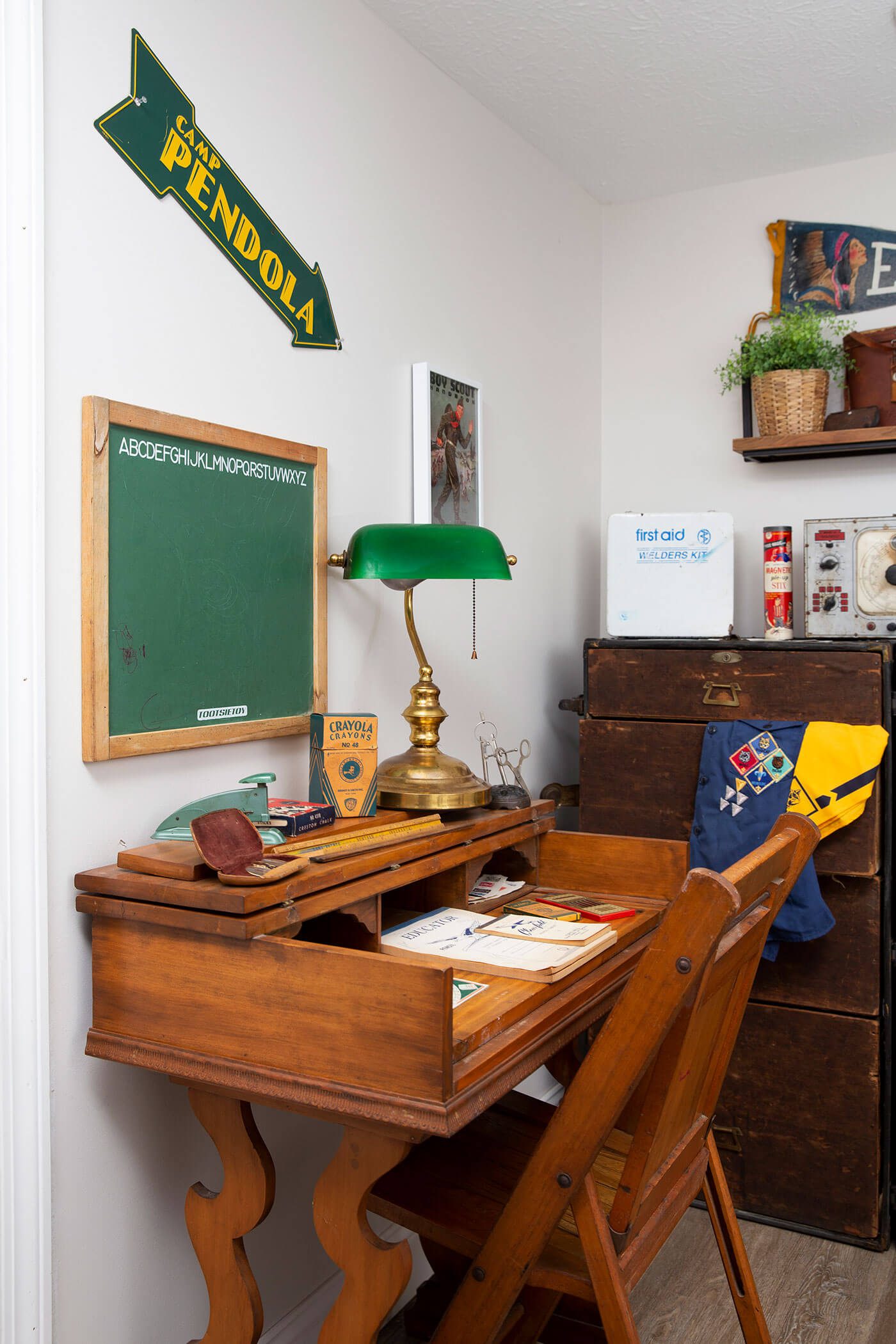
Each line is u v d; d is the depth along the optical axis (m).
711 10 2.10
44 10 1.35
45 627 1.35
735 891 1.23
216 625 1.65
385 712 2.13
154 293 1.54
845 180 2.85
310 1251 1.90
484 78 2.37
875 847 2.29
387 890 1.50
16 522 1.31
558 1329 1.81
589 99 2.48
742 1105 2.45
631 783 2.58
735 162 2.85
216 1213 1.44
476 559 1.63
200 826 1.32
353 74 2.01
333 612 1.96
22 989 1.32
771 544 2.62
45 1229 1.35
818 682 2.37
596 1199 1.35
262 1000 1.24
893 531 2.46
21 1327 1.33
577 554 3.04
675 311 3.08
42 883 1.34
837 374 2.84
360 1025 1.17
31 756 1.33
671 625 2.63
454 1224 1.48
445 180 2.33
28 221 1.31
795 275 2.91
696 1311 2.09
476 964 1.52
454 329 2.38
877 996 2.31
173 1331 1.58
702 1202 2.54
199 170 1.62
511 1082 1.26
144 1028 1.33
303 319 1.86
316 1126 1.92
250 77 1.73
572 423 3.00
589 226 3.10
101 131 1.44
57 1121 1.39
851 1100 2.34
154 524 1.53
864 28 2.17
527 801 1.95
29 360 1.32
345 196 1.98
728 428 3.02
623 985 1.63
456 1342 1.42
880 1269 2.25
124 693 1.47
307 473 1.85
